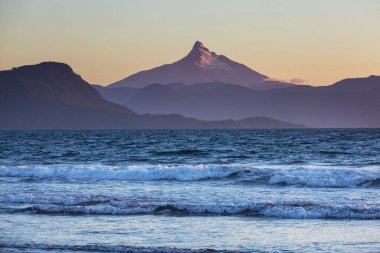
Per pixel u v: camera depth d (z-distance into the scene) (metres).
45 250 41.31
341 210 51.84
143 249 41.06
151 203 56.44
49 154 146.12
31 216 52.62
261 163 112.50
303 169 81.19
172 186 73.50
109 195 63.81
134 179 82.19
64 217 52.25
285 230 46.84
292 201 56.03
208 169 82.25
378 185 71.19
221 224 49.06
